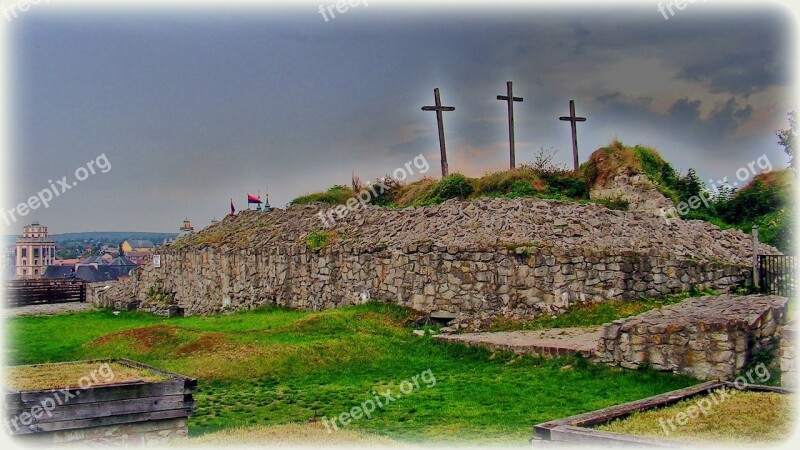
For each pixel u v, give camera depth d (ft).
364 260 100.53
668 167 118.62
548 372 64.80
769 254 91.76
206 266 132.36
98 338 87.40
